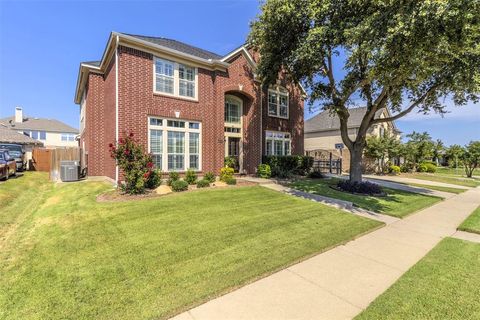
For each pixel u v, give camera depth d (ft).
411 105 35.99
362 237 19.21
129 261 13.29
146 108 35.47
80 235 16.85
